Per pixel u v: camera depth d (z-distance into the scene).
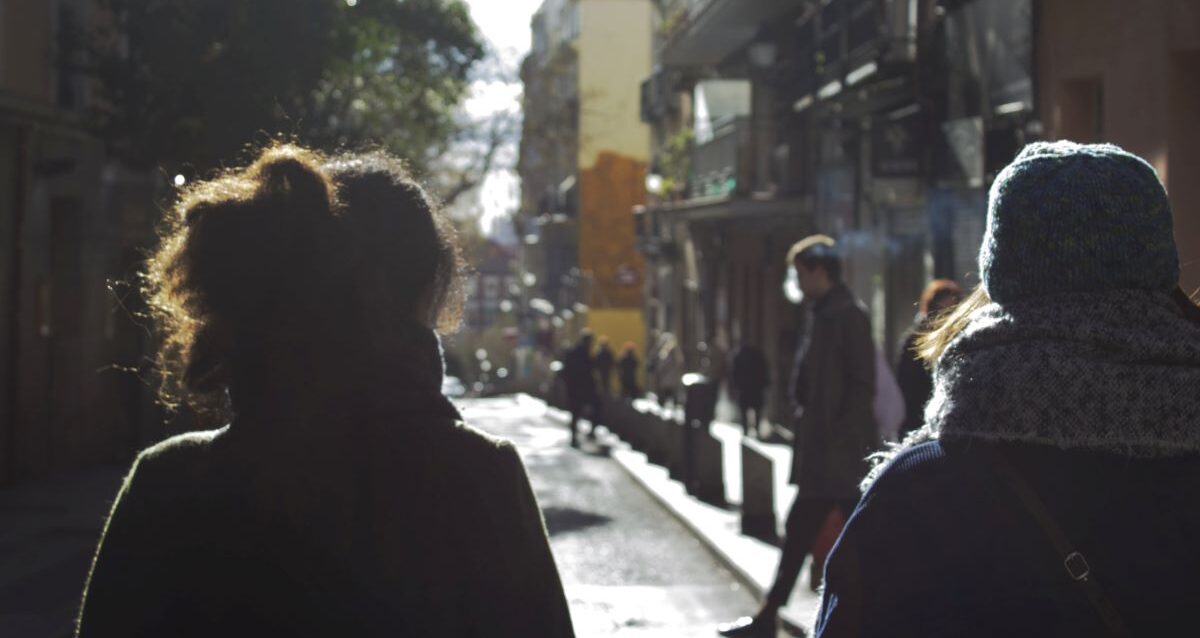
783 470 22.14
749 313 35.22
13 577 11.91
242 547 2.41
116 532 2.48
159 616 2.43
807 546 9.45
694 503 17.52
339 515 2.41
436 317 2.74
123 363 23.41
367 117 24.53
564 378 29.59
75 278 22.03
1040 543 2.34
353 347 2.51
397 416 2.47
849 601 2.45
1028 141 16.05
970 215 17.62
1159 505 2.33
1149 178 2.47
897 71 19.89
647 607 11.56
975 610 2.35
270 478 2.43
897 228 21.61
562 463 24.97
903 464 2.47
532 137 43.38
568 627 2.54
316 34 19.38
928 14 19.53
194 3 19.42
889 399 9.70
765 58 29.22
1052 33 15.40
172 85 19.30
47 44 20.66
